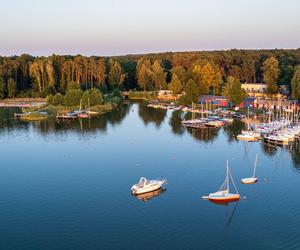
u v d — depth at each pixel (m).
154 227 61.72
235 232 59.75
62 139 123.62
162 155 103.00
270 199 71.88
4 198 74.31
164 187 78.94
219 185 79.69
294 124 136.12
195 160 97.75
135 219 64.56
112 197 74.12
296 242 56.56
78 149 110.50
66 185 81.00
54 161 98.62
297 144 112.62
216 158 99.31
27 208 69.50
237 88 175.12
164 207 69.19
